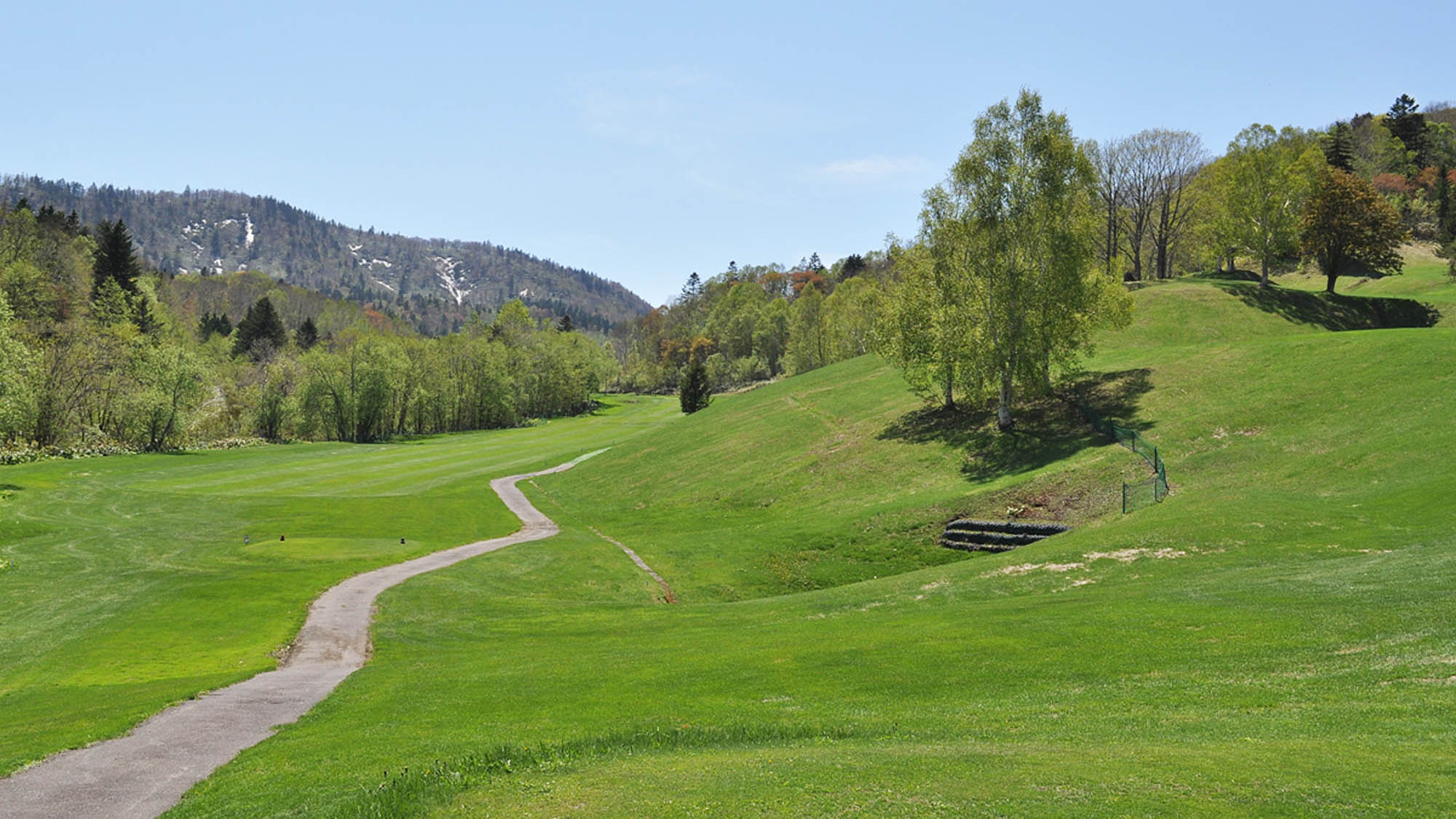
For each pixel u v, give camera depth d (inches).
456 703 808.3
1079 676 730.2
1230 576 1039.0
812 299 6043.3
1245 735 548.7
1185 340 3243.1
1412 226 5674.2
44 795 597.0
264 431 4857.3
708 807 471.8
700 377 5036.9
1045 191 2237.9
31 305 4254.4
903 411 2822.3
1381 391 1876.2
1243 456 1745.8
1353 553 1115.9
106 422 3890.3
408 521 2269.9
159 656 1117.1
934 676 780.0
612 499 2706.7
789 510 2231.8
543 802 504.7
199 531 2036.2
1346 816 390.6
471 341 6505.9
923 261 2536.9
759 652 936.3
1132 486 1755.7
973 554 1734.7
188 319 7406.5
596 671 911.0
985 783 472.1
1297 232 3597.4
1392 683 608.1
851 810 449.4
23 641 1173.1
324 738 705.0
